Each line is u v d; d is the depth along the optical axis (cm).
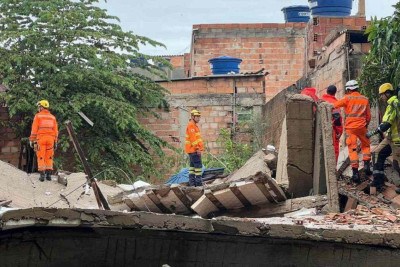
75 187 1870
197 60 3669
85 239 864
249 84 3216
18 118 3019
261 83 3206
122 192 1647
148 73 3438
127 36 3088
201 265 911
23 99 2831
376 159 1551
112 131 3019
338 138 1617
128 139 2994
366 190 1522
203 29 3669
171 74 3738
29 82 2914
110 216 835
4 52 2956
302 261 943
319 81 2331
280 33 3650
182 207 1593
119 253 880
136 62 3150
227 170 2595
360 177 1570
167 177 3112
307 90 1642
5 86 2983
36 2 3050
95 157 2912
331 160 1462
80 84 2964
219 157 2981
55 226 827
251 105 3200
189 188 1562
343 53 1995
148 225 853
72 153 3012
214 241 914
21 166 2970
